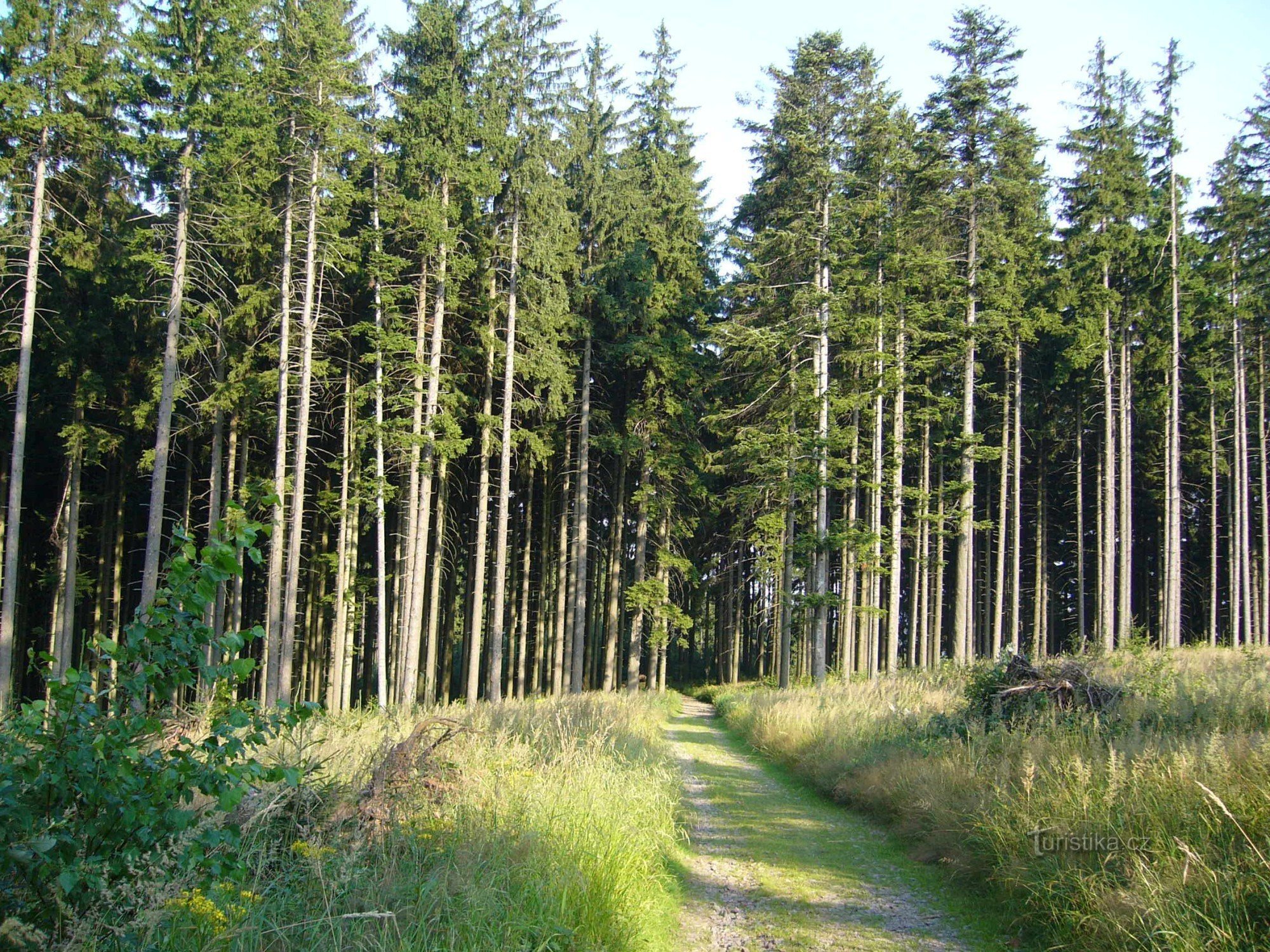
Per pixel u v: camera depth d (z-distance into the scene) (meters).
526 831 6.49
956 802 8.67
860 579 35.31
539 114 23.75
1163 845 5.91
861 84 25.59
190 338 20.70
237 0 20.12
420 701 27.00
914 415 25.80
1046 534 39.88
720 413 28.66
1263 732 8.54
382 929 4.55
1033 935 6.08
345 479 23.33
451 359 25.81
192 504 28.45
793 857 8.84
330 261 20.48
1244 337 31.27
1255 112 26.84
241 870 4.20
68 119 17.47
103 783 3.77
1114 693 11.22
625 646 40.19
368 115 23.62
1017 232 27.50
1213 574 32.94
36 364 22.88
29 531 26.48
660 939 6.28
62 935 3.67
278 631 20.73
